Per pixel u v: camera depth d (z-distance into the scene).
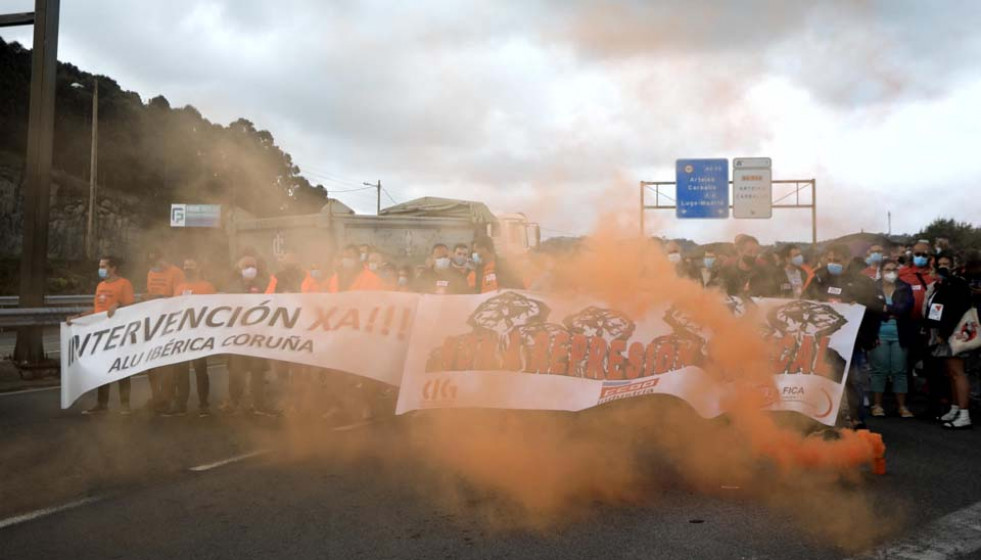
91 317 7.69
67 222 43.06
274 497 5.03
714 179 18.81
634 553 4.02
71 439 6.84
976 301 8.11
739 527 4.43
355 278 8.28
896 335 8.41
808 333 6.14
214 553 4.05
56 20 11.51
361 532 4.35
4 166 46.22
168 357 7.41
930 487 5.30
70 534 4.35
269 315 7.28
